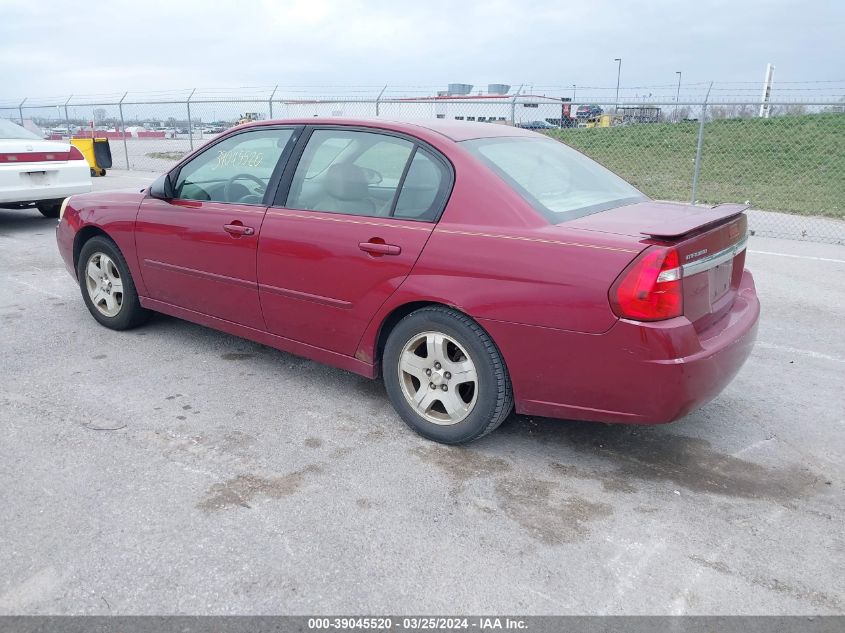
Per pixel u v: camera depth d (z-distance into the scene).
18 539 2.66
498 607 2.37
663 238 2.82
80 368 4.42
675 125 19.38
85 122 21.03
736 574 2.56
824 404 4.09
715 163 16.73
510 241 3.10
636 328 2.82
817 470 3.34
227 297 4.23
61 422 3.65
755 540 2.77
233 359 4.64
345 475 3.19
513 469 3.29
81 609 2.31
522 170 3.50
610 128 18.06
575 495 3.07
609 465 3.35
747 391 4.28
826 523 2.89
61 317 5.48
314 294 3.75
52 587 2.41
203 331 5.19
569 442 3.57
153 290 4.72
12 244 8.45
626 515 2.92
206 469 3.21
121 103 18.39
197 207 4.31
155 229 4.54
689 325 2.86
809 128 18.36
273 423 3.71
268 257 3.90
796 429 3.77
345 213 3.66
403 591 2.43
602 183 3.88
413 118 3.99
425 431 3.52
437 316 3.30
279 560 2.58
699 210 3.51
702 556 2.66
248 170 4.13
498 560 2.61
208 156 4.36
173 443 3.46
